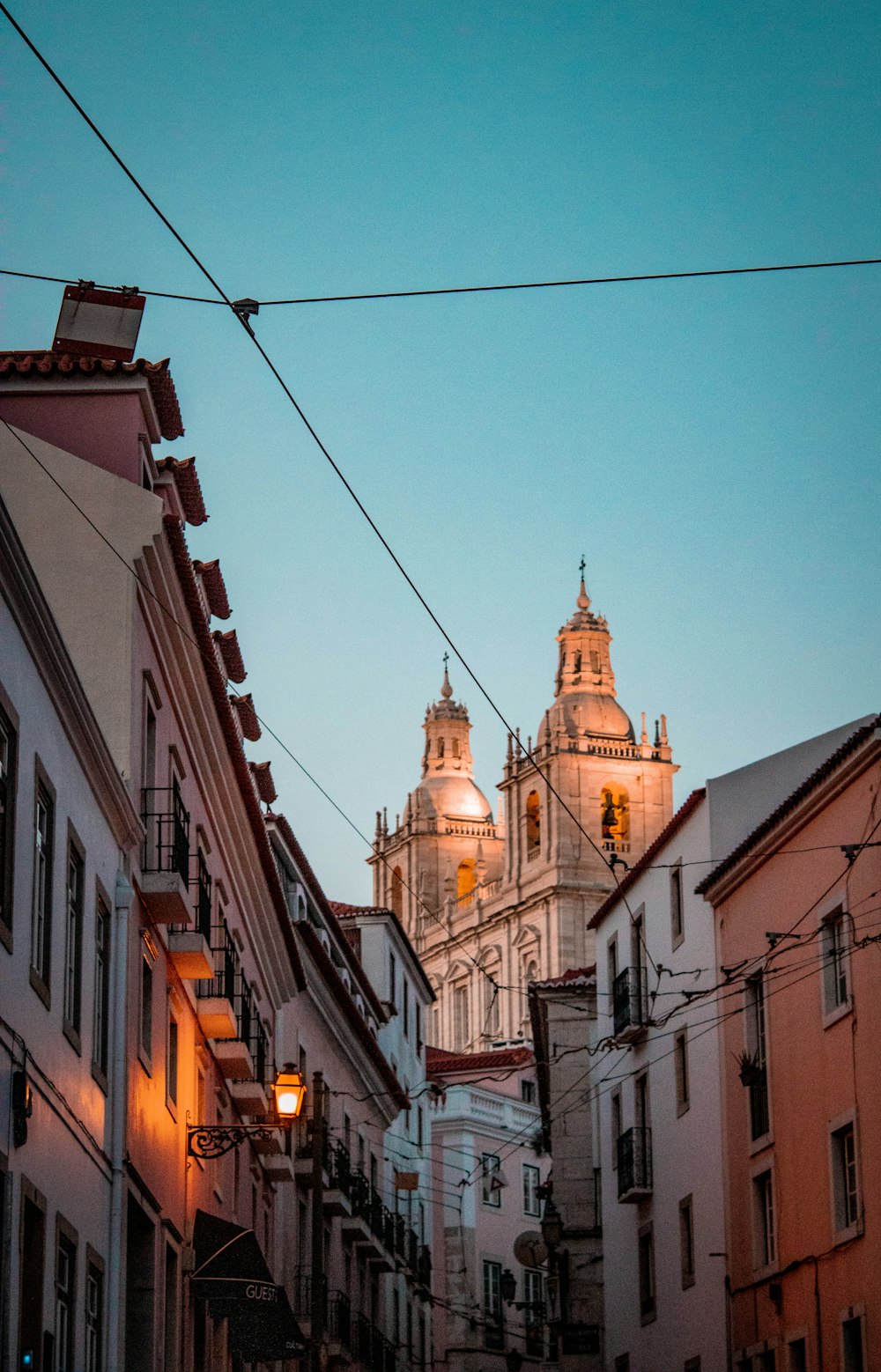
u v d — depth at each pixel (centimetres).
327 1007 4331
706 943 3675
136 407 2438
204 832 2827
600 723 12731
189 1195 2597
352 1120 4744
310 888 4416
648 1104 3988
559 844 12488
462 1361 6581
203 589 2859
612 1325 4138
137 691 2295
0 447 2325
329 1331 4106
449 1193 6800
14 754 1681
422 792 14600
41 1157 1739
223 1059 2905
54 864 1841
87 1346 1959
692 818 3825
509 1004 12800
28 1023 1712
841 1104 2953
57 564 2277
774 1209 3234
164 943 2448
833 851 3064
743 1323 3350
